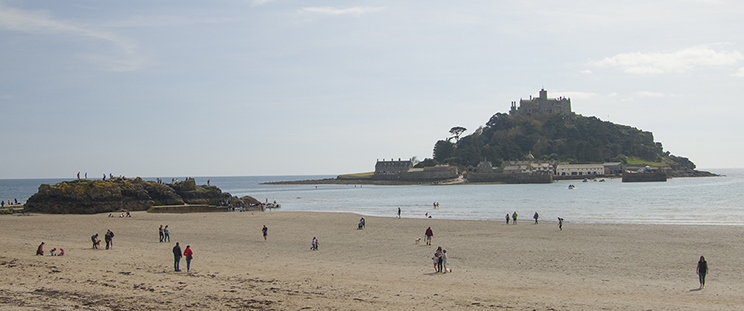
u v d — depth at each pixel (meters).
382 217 68.50
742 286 25.25
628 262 32.75
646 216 67.38
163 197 89.19
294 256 35.53
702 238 43.28
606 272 29.47
